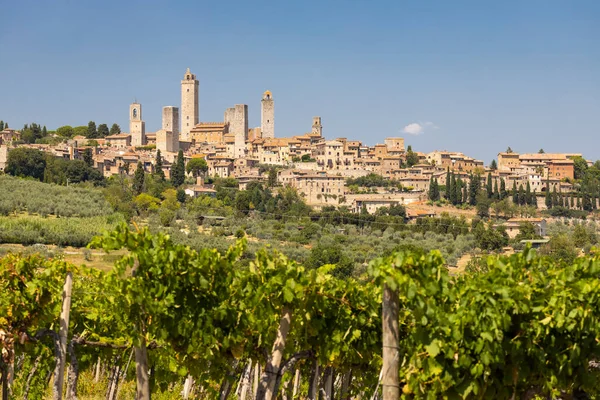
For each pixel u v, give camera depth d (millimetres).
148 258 26453
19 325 31500
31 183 171500
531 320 25562
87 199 159375
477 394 24969
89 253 108312
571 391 28359
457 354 24516
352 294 29484
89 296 37844
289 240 149250
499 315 24250
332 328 29297
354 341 30094
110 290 31031
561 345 26344
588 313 25766
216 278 27781
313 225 165000
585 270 27047
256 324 28750
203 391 40406
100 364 48031
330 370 32219
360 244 146750
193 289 27750
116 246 26844
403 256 23656
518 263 26750
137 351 28266
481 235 153375
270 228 162125
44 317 32375
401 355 27422
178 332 27938
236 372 38000
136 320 28406
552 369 26453
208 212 184000
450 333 24156
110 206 157250
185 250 27438
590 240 153125
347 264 107062
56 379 28828
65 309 29172
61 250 109375
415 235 163875
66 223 128750
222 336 28484
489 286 24750
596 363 29812
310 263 111375
